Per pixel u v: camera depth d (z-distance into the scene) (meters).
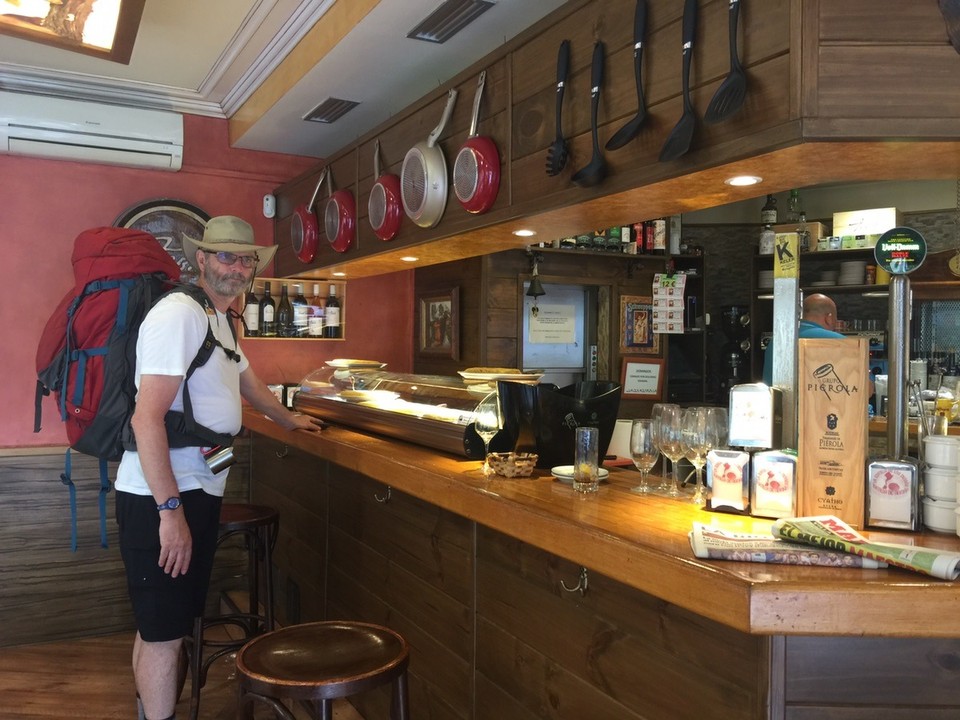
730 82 1.65
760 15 1.64
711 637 1.51
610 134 2.06
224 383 2.54
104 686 3.45
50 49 3.77
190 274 4.52
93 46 3.06
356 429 3.48
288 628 2.00
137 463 2.43
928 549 1.43
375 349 5.04
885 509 1.71
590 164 2.05
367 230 3.60
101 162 4.26
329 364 4.24
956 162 1.72
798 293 2.01
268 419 3.85
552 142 2.29
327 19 3.19
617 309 4.77
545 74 2.33
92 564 4.14
